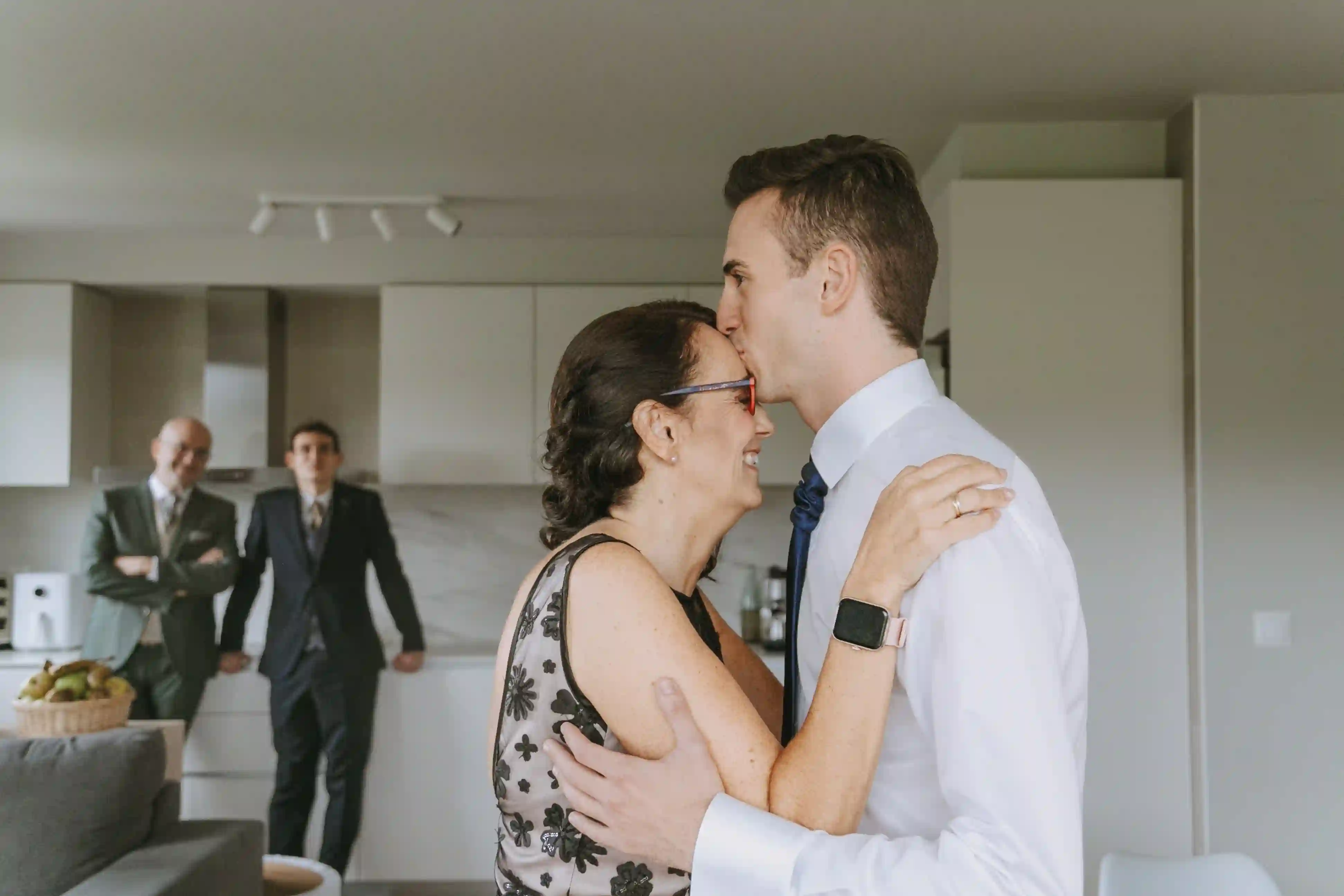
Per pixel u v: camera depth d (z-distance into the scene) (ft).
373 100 10.81
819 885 3.13
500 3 8.71
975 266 11.45
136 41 9.40
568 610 3.52
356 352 17.30
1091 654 11.19
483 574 16.70
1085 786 11.08
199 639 13.96
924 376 3.96
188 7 8.75
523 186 13.67
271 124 11.50
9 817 8.55
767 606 15.38
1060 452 11.35
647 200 14.34
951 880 3.06
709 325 3.99
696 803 3.31
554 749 3.44
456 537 16.72
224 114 11.19
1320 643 10.82
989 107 11.25
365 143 12.09
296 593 13.62
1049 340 11.41
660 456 3.82
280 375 16.80
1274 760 10.77
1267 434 10.93
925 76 10.37
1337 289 10.94
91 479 16.24
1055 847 3.09
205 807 14.06
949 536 3.20
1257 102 10.98
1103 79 10.49
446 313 15.83
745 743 3.42
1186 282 11.28
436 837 13.97
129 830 8.86
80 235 15.84
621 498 3.91
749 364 4.06
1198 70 10.29
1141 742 11.10
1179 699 11.12
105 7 8.73
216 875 8.77
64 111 11.09
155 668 13.71
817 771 3.28
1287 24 9.22
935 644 3.33
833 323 3.89
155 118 11.28
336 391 17.26
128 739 9.07
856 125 11.74
